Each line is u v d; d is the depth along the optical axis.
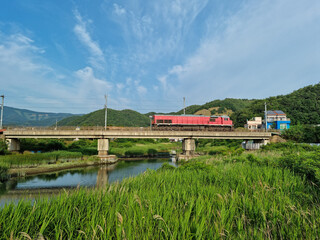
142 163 39.12
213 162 19.30
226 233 5.13
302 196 7.77
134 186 9.66
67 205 6.34
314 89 96.50
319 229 5.21
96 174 27.48
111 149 53.91
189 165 15.70
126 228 5.02
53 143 46.53
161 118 46.78
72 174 27.34
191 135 43.66
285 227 5.50
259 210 6.25
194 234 4.84
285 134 50.94
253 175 10.75
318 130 45.56
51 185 21.16
